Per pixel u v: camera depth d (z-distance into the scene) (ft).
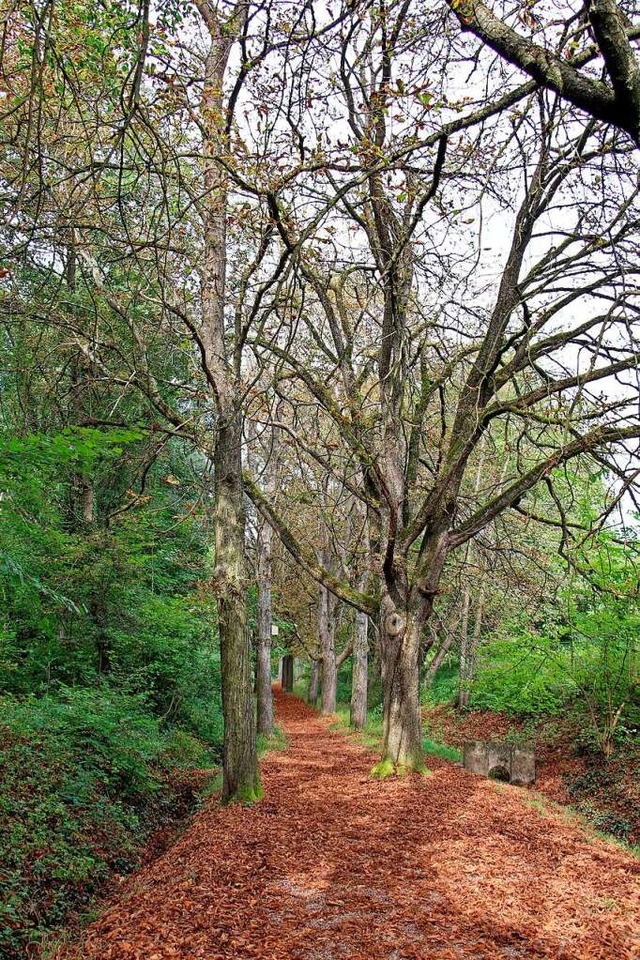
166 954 15.07
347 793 32.27
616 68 9.80
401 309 35.06
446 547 37.42
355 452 37.01
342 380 44.88
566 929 16.93
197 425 33.19
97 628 40.68
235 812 27.84
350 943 15.76
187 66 19.98
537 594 45.27
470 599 73.26
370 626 90.38
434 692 87.51
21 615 38.58
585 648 48.70
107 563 38.52
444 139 17.24
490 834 25.40
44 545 34.27
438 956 15.16
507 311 33.24
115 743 33.01
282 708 105.60
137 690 46.73
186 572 59.82
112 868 25.57
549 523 34.81
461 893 19.16
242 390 30.55
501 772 39.29
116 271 33.24
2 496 24.95
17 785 26.40
